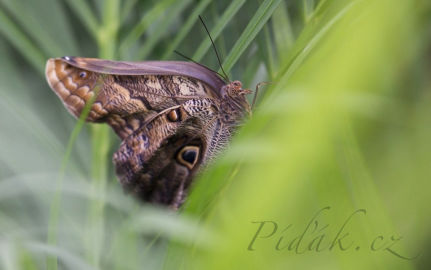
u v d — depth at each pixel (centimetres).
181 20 145
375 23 65
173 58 145
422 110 139
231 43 143
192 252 134
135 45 146
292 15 140
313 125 67
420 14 137
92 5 147
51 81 141
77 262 138
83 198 145
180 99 143
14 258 136
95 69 140
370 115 134
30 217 145
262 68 143
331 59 67
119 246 139
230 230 79
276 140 68
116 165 144
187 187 145
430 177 135
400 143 137
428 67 140
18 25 147
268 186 69
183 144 144
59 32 147
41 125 146
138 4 146
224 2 143
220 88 143
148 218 136
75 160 146
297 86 84
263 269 98
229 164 125
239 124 144
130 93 142
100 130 145
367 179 120
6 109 146
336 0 119
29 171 146
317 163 68
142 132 143
